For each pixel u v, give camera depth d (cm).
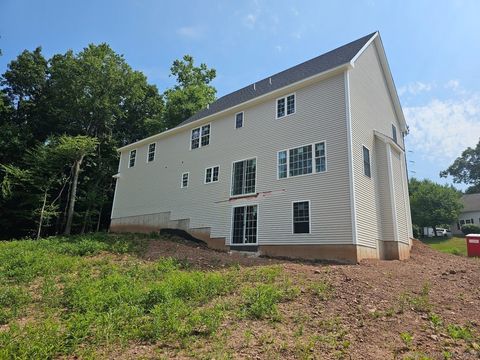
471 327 533
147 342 487
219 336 496
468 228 3688
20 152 2867
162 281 859
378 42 1777
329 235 1301
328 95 1457
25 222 2892
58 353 452
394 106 1994
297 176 1466
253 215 1587
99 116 3200
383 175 1541
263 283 796
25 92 3209
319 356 430
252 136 1711
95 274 1005
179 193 2034
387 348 456
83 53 3147
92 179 3192
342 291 713
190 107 3319
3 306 708
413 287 780
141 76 3544
